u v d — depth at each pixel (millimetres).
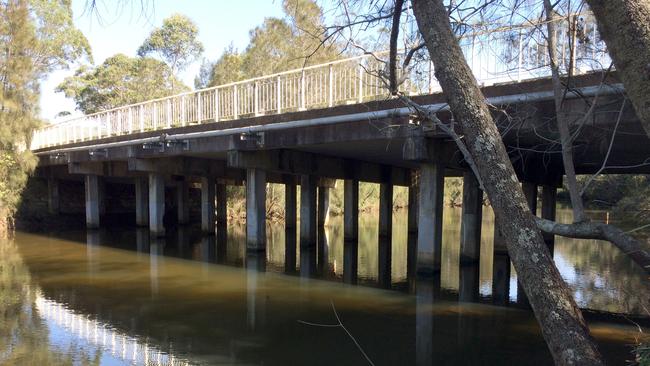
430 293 11008
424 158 11430
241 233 24891
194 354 6824
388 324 8367
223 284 11766
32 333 7758
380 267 15094
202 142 16594
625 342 7242
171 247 18719
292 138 13875
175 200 32531
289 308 9406
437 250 12141
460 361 6570
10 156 24188
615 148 12383
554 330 2016
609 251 19141
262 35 33250
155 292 10719
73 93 48500
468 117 2238
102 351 6906
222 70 38094
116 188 31469
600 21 1891
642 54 1732
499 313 9180
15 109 23750
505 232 2154
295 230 24250
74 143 23250
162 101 18625
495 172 2164
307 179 18953
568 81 3416
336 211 37125
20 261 15008
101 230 24641
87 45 42094
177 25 48719
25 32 24078
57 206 27547
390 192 22359
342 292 11023
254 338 7527
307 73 13562
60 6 39000
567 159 3051
